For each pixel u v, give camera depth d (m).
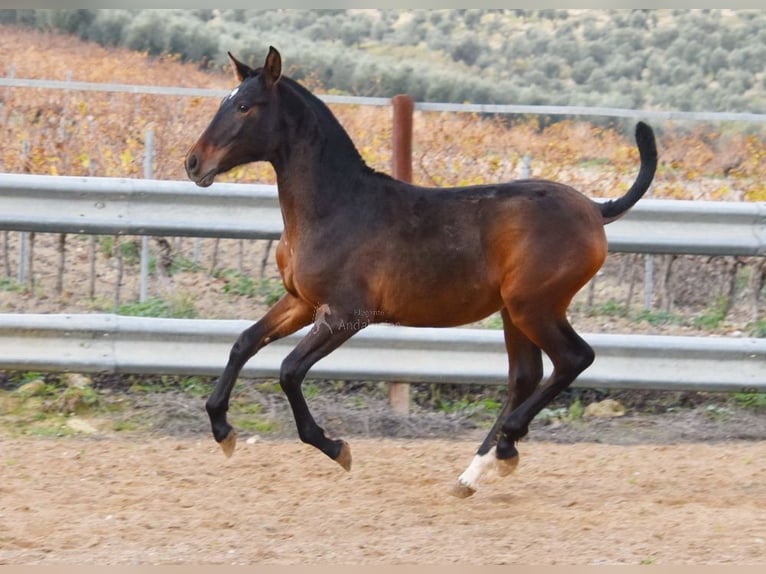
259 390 10.97
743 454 9.94
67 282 13.05
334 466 9.35
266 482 8.85
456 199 8.69
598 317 12.85
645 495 8.69
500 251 8.59
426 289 8.59
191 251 14.67
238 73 8.73
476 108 11.61
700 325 12.69
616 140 18.20
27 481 8.52
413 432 10.45
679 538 7.49
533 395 8.73
